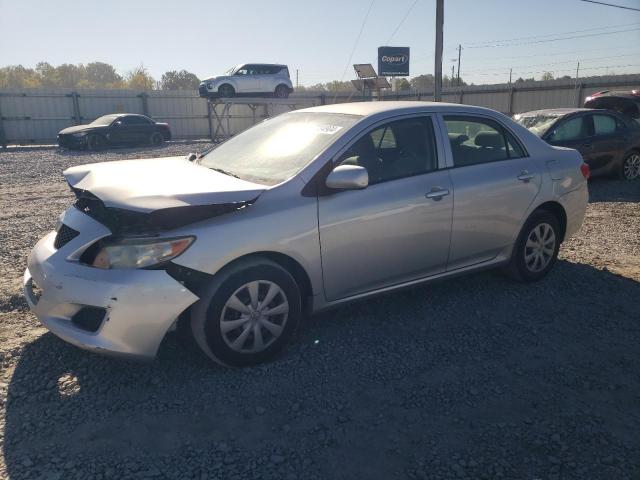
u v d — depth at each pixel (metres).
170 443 2.79
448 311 4.47
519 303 4.66
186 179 3.62
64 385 3.30
